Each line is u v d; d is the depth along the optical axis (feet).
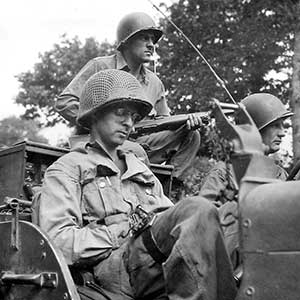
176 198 23.13
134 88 16.22
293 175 15.72
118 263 14.74
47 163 18.44
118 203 15.71
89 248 14.69
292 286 11.24
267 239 11.55
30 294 14.75
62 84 89.45
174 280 12.62
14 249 15.25
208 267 12.54
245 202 11.87
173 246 12.80
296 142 51.96
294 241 11.31
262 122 19.15
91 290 14.76
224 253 12.76
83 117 16.40
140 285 14.17
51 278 14.30
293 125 52.90
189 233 12.57
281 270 11.37
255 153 12.31
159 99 23.29
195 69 59.47
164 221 13.44
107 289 14.82
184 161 22.85
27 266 14.93
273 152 19.56
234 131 12.44
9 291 15.24
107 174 16.01
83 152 16.28
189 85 59.06
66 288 14.03
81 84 21.89
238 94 60.23
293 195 11.46
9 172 18.16
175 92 59.06
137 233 13.98
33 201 15.99
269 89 60.59
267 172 12.35
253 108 19.30
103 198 15.69
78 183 15.81
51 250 14.44
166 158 22.82
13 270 15.23
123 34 22.33
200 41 61.52
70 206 15.35
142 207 14.79
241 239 11.82
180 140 22.72
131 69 22.63
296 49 55.52
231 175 12.98
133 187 16.31
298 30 56.54
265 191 11.80
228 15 61.36
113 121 16.21
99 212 15.58
